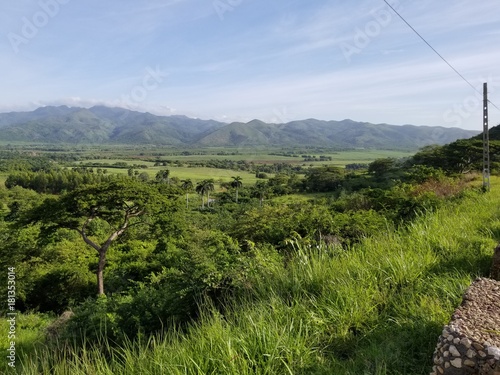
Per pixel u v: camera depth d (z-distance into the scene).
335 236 6.78
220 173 140.62
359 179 64.25
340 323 2.80
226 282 4.27
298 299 3.23
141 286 7.00
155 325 4.41
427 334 2.54
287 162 190.62
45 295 18.33
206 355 2.37
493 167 31.81
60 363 2.94
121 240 23.64
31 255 21.33
